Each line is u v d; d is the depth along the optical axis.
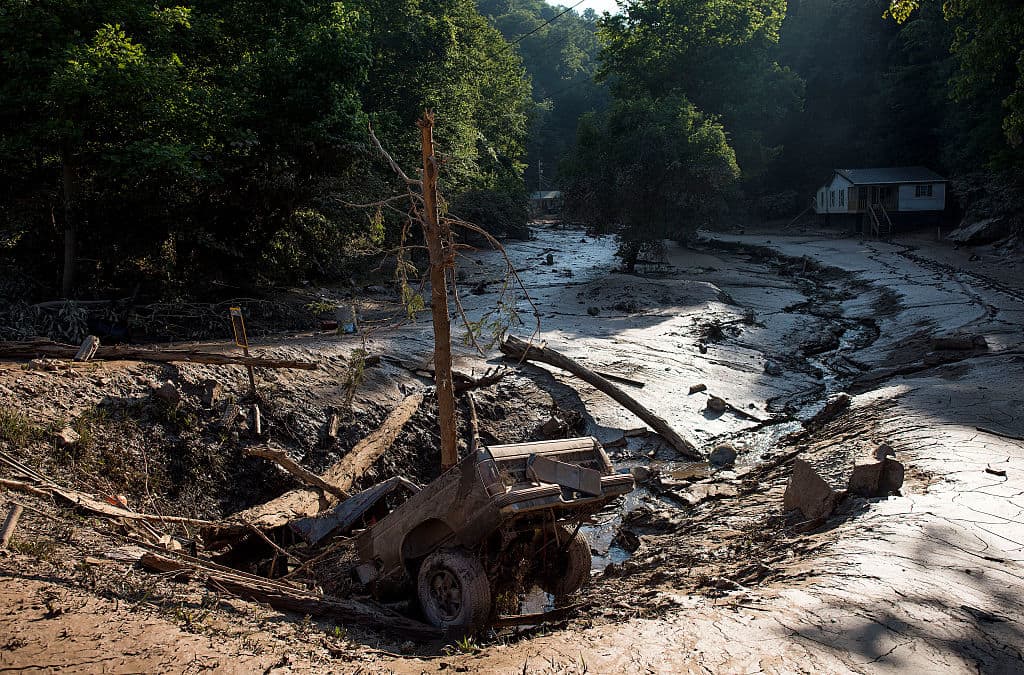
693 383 18.69
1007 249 42.84
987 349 19.34
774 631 5.52
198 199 20.67
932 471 10.15
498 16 138.75
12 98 16.17
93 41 17.02
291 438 12.89
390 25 38.50
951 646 5.35
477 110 58.50
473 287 33.44
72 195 17.98
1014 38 28.31
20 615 5.30
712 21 51.59
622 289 31.11
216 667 4.84
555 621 7.08
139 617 5.57
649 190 38.09
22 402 10.65
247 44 23.92
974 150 52.97
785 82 53.94
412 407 14.69
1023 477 9.64
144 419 11.55
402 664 5.30
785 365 21.64
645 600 7.07
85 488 9.87
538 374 17.94
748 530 10.14
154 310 18.28
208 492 11.38
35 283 18.20
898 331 24.98
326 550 9.30
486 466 6.89
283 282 26.09
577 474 7.34
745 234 64.31
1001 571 6.78
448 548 7.16
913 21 61.81
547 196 96.88
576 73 134.00
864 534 7.97
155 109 17.55
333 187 23.06
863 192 58.62
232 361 13.14
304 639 5.81
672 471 14.27
